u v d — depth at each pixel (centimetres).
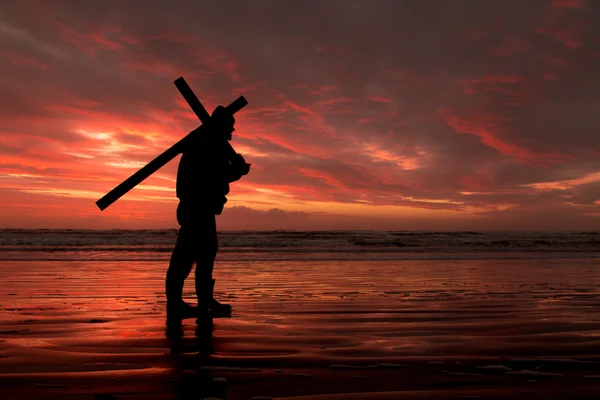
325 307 418
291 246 2244
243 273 838
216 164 357
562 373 207
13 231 3644
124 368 210
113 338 276
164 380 192
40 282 649
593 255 1612
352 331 304
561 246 2483
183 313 342
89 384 186
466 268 980
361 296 505
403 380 195
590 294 527
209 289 382
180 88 354
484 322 341
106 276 751
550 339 279
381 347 257
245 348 253
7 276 746
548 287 604
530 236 3772
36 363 218
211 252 373
